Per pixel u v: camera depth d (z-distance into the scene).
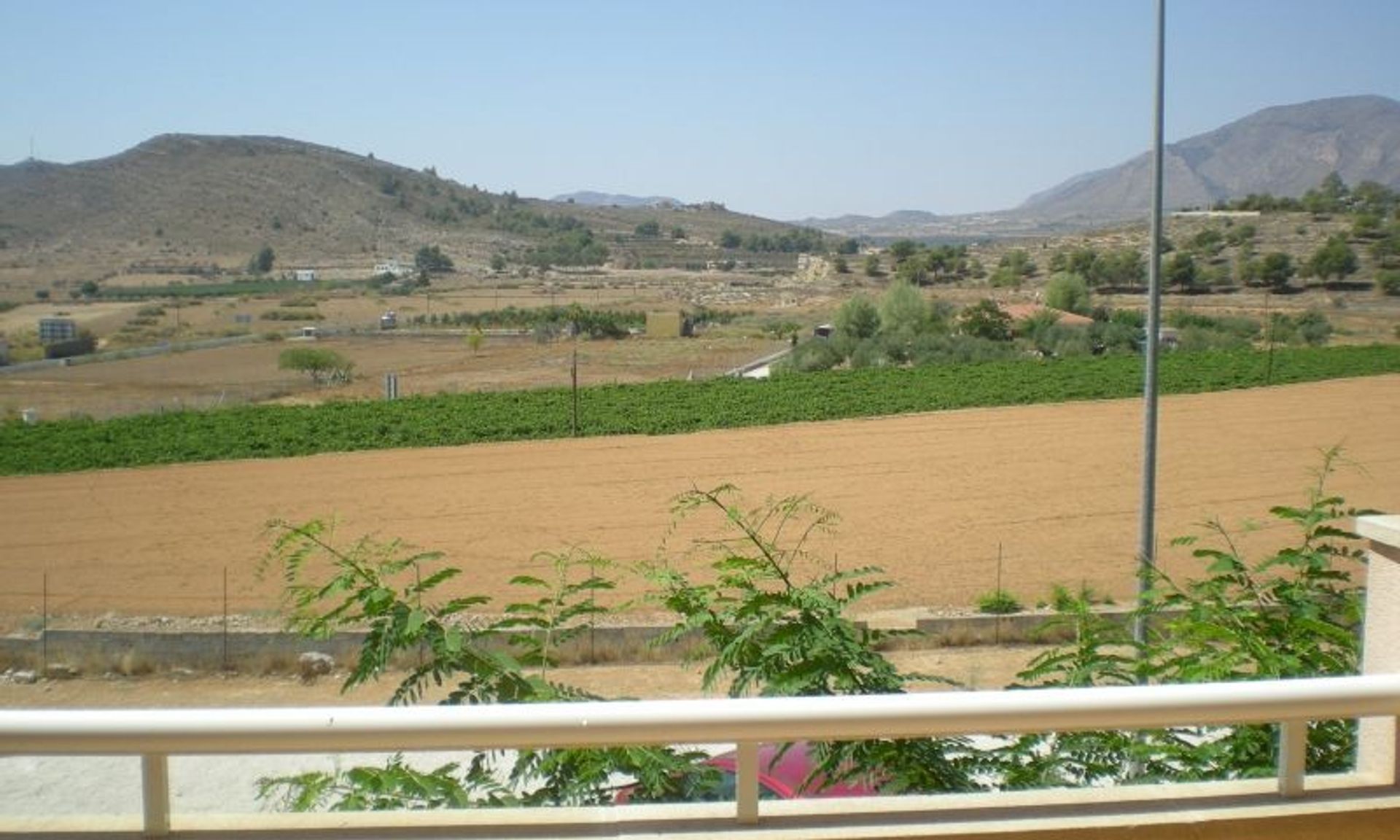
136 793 5.83
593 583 4.86
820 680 3.90
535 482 37.44
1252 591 5.12
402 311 147.88
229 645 19.03
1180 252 134.00
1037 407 50.56
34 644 19.25
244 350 97.06
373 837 2.79
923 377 59.25
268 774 6.54
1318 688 2.82
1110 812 2.90
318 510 33.66
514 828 2.82
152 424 50.16
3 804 5.64
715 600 4.48
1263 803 2.96
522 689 4.10
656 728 2.64
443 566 26.45
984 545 27.62
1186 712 2.75
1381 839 2.92
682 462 40.34
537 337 100.75
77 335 104.06
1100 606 21.70
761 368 77.75
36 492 37.09
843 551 26.89
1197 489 34.44
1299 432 43.38
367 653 4.14
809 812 2.88
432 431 47.09
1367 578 3.38
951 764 4.04
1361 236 134.50
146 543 29.69
